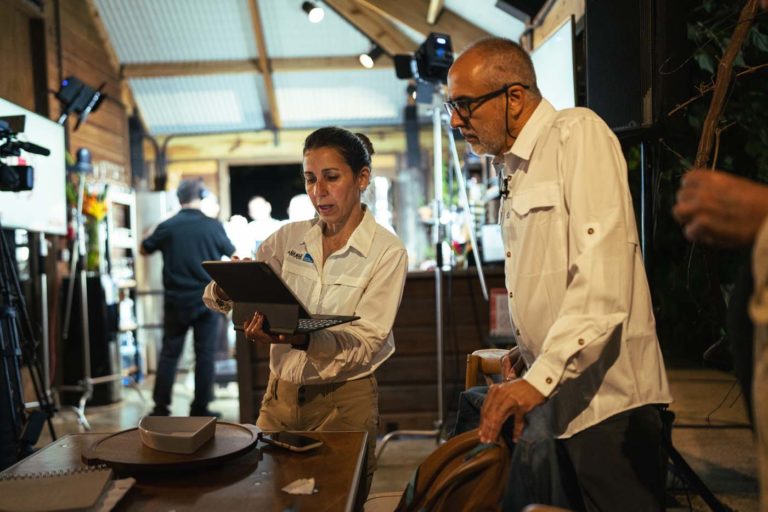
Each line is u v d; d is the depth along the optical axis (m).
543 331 1.58
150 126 8.05
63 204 5.23
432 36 4.09
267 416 1.98
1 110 4.43
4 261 3.51
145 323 7.49
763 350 0.88
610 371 1.50
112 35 7.11
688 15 2.85
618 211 1.44
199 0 6.77
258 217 7.54
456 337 4.53
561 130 1.55
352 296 1.90
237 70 7.46
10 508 1.17
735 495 2.85
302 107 8.03
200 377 5.03
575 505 1.54
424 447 4.29
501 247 4.81
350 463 1.48
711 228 0.95
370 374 1.97
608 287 1.37
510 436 1.47
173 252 4.98
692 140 2.96
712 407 4.05
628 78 2.71
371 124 8.20
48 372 5.49
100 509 1.20
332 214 1.90
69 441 1.70
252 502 1.26
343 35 7.25
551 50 3.45
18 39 5.59
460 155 7.92
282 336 1.64
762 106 3.10
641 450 1.51
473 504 1.33
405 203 8.16
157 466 1.37
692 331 3.88
